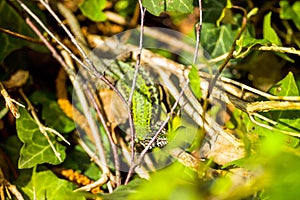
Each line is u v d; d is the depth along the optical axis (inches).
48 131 32.0
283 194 24.8
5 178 31.7
